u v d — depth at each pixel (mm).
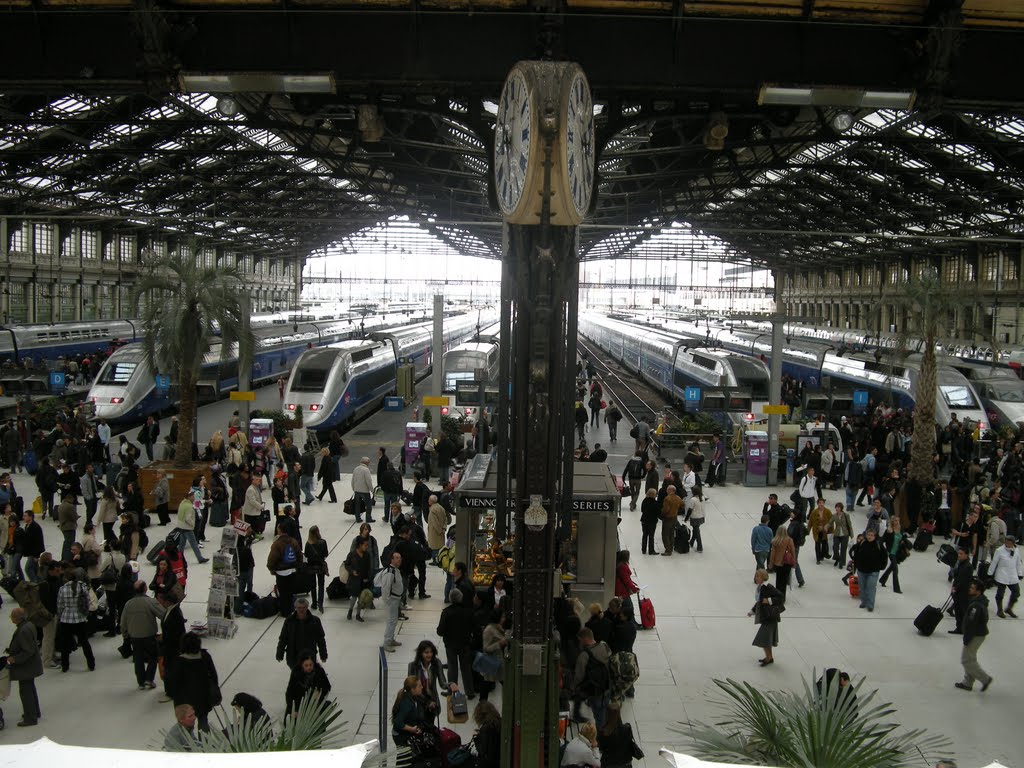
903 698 13539
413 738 10195
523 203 8320
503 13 13031
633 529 23922
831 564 20922
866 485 26188
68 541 19234
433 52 13234
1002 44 13422
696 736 6980
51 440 27516
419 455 29016
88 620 15117
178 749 6488
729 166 29703
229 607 15898
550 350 9367
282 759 3143
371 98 14008
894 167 40438
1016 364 46750
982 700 13500
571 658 12883
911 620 17125
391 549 16922
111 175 47000
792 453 30062
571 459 10484
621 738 10125
